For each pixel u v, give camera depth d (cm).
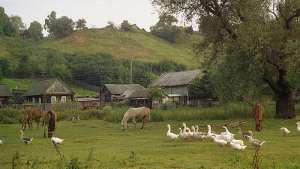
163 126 4388
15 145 2745
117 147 2569
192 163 1898
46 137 3319
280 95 4809
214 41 4841
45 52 15700
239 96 5222
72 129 4294
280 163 1866
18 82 12925
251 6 4322
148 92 9419
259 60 4369
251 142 2419
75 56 15638
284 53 4297
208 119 5075
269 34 4278
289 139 2859
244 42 4228
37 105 7806
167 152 2270
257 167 1728
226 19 4559
